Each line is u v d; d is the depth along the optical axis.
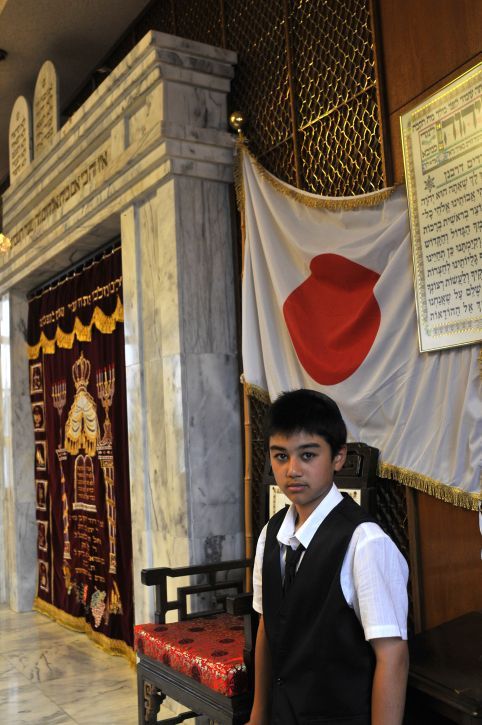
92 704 3.86
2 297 6.60
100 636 4.95
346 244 3.09
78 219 4.80
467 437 2.56
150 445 4.11
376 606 1.54
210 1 4.30
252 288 3.63
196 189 3.92
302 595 1.66
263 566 1.81
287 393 1.79
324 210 3.25
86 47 5.54
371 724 1.58
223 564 3.39
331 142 3.34
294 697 1.66
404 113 2.89
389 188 2.91
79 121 4.72
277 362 3.45
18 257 6.01
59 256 5.32
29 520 6.34
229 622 3.14
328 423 1.71
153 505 4.07
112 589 4.82
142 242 4.21
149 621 4.04
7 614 6.14
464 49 2.66
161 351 4.00
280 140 3.66
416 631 2.78
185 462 3.77
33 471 6.40
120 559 4.75
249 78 3.92
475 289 2.54
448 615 2.70
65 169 5.10
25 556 6.29
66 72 5.90
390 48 2.99
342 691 1.61
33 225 5.80
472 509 2.54
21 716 3.72
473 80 2.57
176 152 3.81
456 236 2.62
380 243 2.92
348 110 3.23
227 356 3.93
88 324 5.28
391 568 1.59
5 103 6.44
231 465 3.88
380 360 2.91
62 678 4.32
